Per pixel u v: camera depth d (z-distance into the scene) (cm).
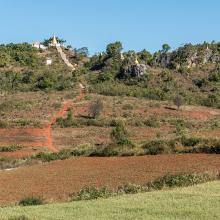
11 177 3475
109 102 10569
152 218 1611
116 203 1883
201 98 11694
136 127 8231
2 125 8056
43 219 1636
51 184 3042
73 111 9600
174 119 8962
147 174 3112
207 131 5897
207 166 3209
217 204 1791
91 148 5041
